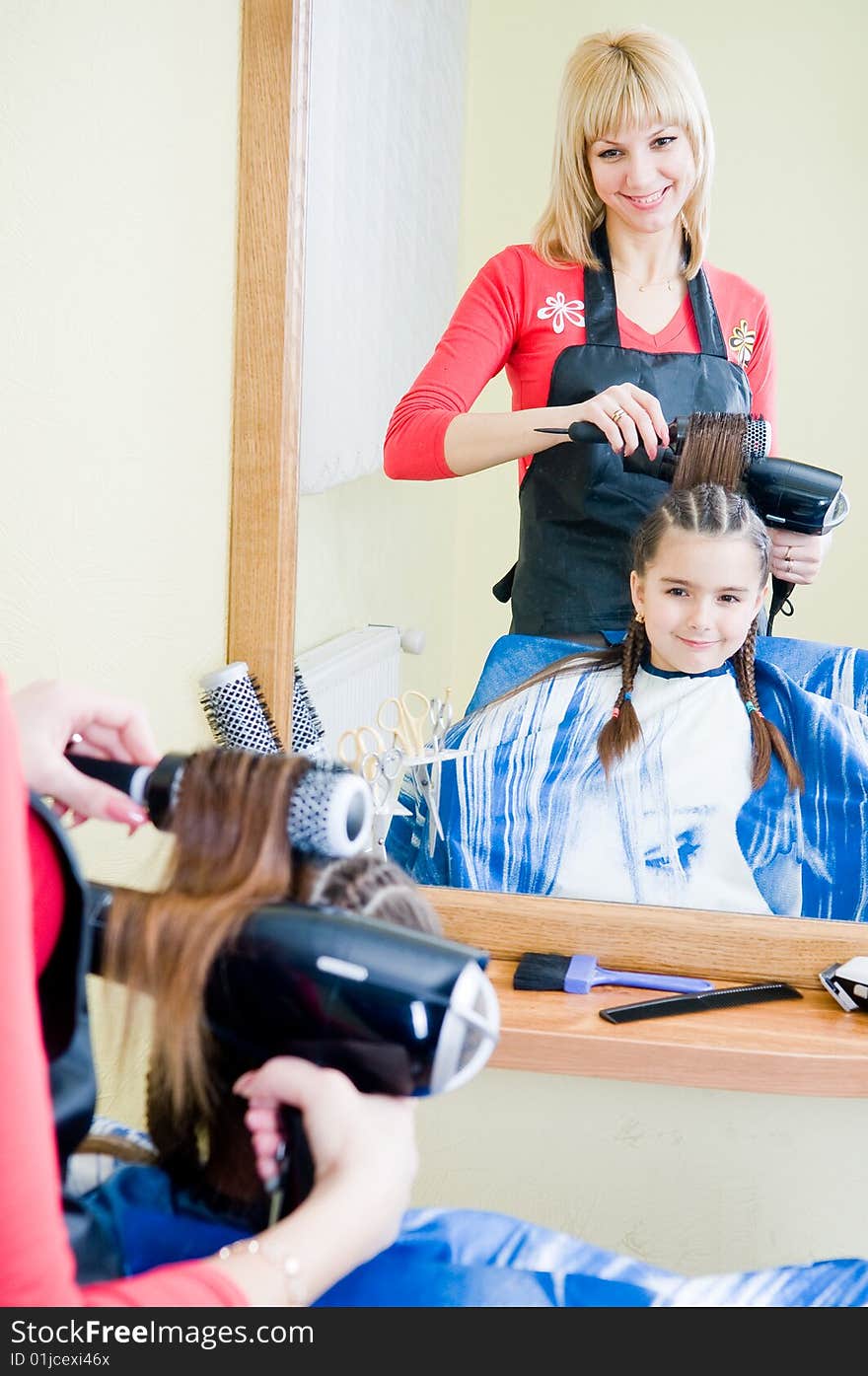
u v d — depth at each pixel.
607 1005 1.17
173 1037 0.66
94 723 0.81
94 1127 0.83
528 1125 1.27
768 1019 1.15
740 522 1.21
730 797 1.24
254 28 1.16
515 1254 0.77
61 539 1.20
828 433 1.19
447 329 1.24
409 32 1.18
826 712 1.21
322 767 0.73
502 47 1.18
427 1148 1.29
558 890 1.28
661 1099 1.25
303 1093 0.65
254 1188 0.72
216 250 1.21
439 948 0.66
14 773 0.52
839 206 1.15
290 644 1.29
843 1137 1.23
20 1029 0.51
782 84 1.14
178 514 1.24
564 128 1.18
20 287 1.15
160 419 1.22
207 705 1.23
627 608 1.24
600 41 1.16
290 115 1.18
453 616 1.28
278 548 1.26
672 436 1.21
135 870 1.26
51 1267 0.51
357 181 1.20
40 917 0.66
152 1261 0.72
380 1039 0.65
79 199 1.16
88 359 1.18
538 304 1.22
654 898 1.26
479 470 1.25
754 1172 1.25
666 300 1.20
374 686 1.30
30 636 1.21
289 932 0.66
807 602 1.21
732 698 1.23
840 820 1.22
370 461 1.26
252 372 1.23
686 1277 0.78
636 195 1.18
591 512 1.24
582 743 1.26
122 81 1.15
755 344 1.19
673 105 1.16
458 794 1.29
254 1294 0.57
